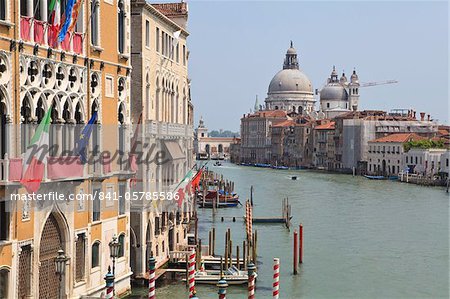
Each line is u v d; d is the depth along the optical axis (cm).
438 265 5541
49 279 3098
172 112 5097
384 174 18388
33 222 2912
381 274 5191
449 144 16212
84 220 3341
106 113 3528
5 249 2720
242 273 4678
